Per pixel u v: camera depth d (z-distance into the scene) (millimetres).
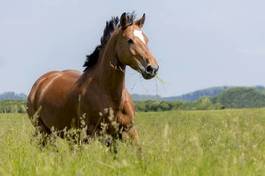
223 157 9102
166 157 9211
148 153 9500
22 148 10641
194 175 8711
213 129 12250
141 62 13258
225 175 8430
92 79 14461
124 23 13930
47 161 9320
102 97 13961
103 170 9023
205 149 9805
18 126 12492
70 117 15211
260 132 10914
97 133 13969
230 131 10375
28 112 18141
